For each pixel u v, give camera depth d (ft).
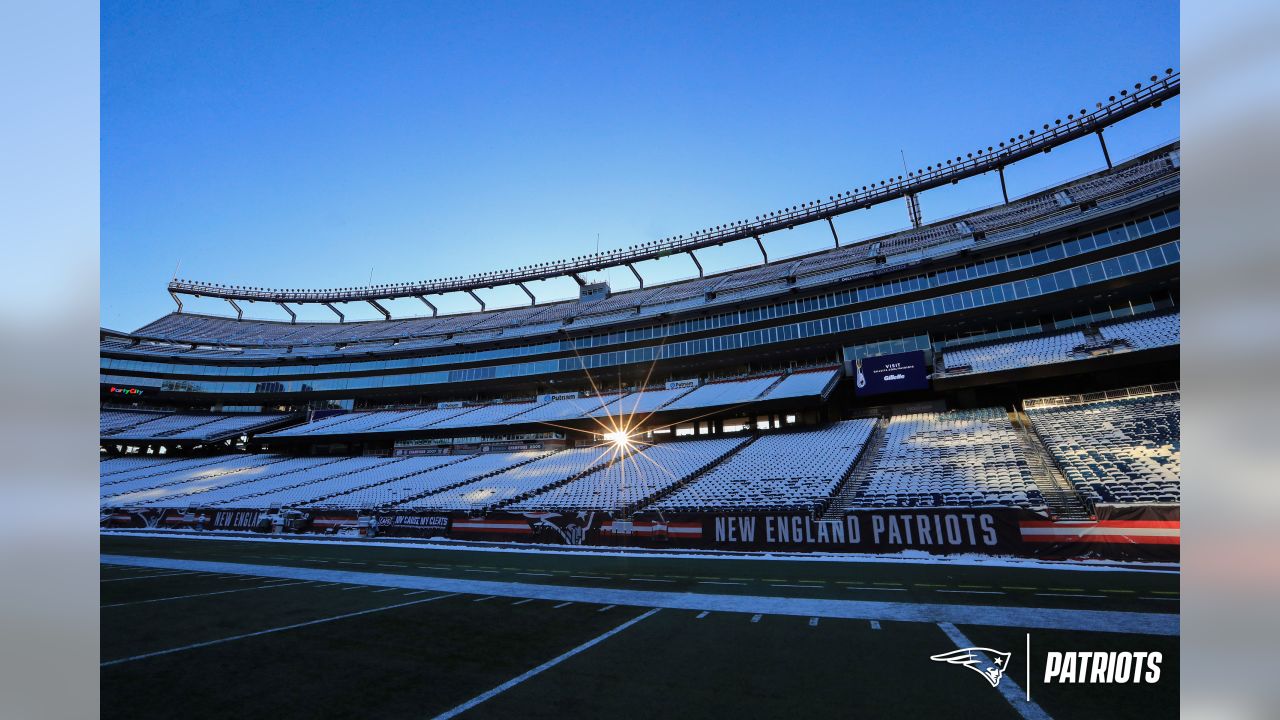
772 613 36.24
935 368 110.22
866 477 82.53
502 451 145.38
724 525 73.00
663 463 108.78
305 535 99.55
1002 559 59.67
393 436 149.79
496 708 21.11
